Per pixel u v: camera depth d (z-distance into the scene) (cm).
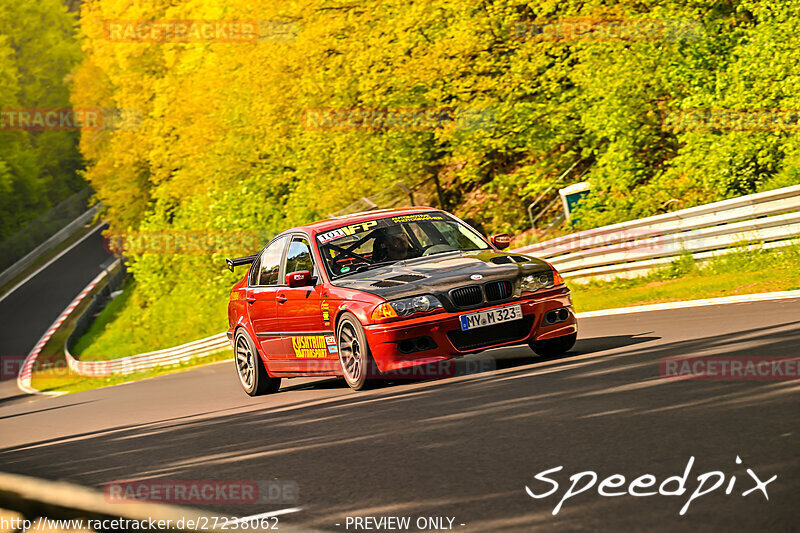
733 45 2825
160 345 5966
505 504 524
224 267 5538
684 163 2705
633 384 838
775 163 2495
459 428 771
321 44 4262
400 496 582
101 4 7962
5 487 846
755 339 993
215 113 5722
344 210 4616
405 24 3784
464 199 4356
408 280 1093
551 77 3478
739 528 433
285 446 835
